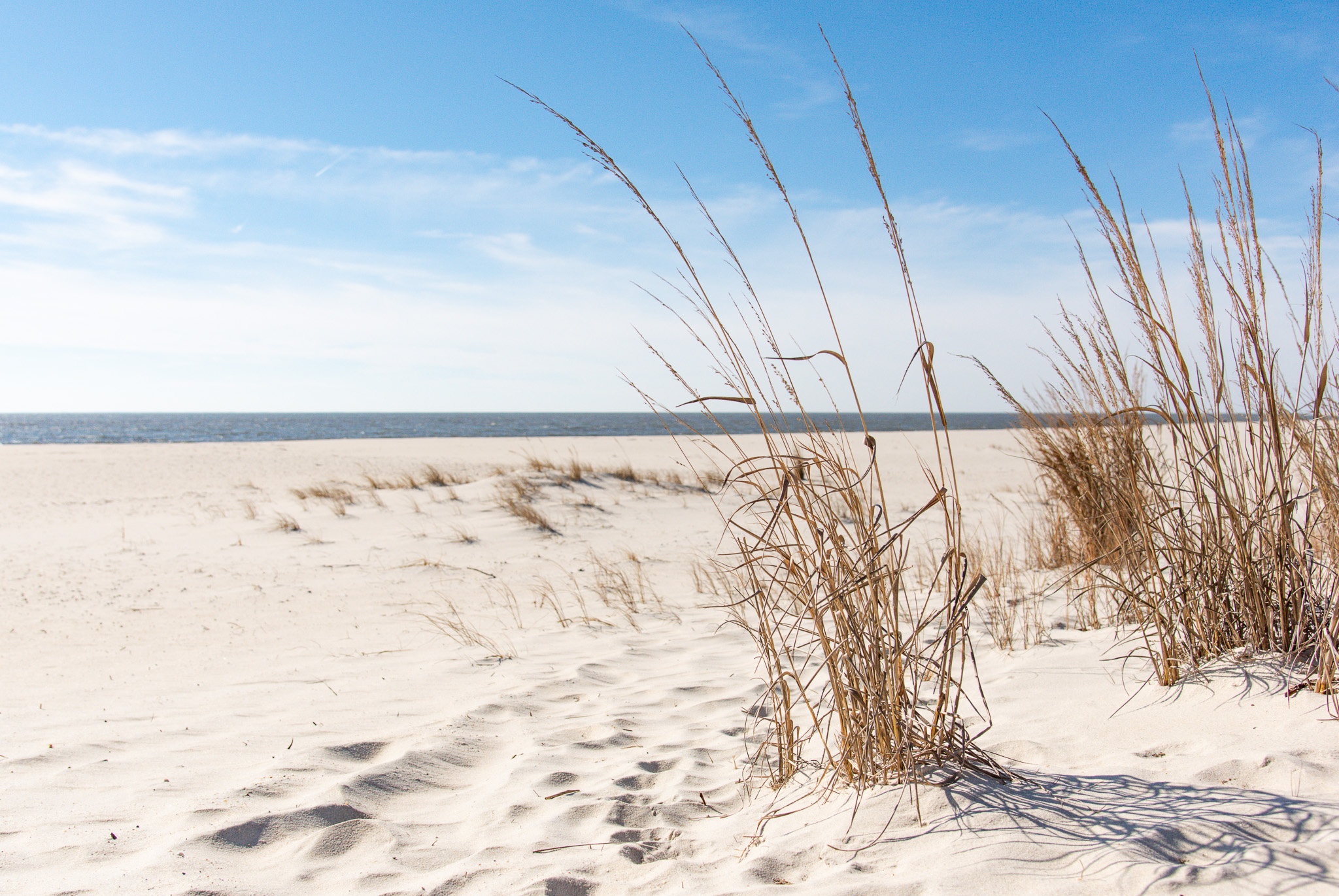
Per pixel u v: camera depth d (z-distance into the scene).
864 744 2.19
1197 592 2.76
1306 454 2.71
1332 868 1.53
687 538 9.55
